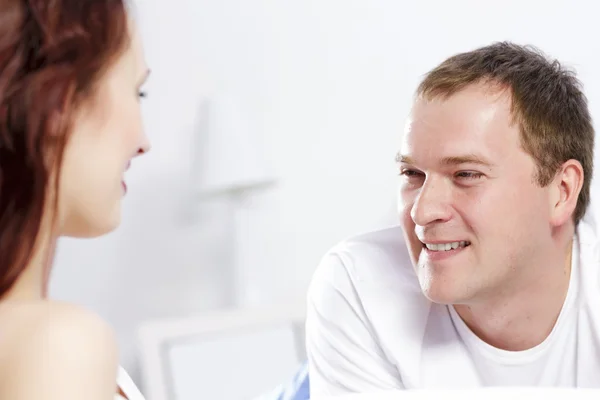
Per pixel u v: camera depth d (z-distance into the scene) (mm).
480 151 1129
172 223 2762
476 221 1139
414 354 1312
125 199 2736
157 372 2494
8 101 501
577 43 2762
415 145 1170
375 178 2832
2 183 506
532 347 1287
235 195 2664
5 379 456
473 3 2795
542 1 2775
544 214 1202
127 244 2748
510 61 1211
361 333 1347
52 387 449
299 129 2818
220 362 2557
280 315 2617
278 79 2811
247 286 2654
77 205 540
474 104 1147
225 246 2762
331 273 1390
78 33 515
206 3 2785
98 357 467
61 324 468
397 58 2818
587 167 1283
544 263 1222
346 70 2822
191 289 2766
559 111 1210
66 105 514
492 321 1249
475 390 720
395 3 2807
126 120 551
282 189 2799
